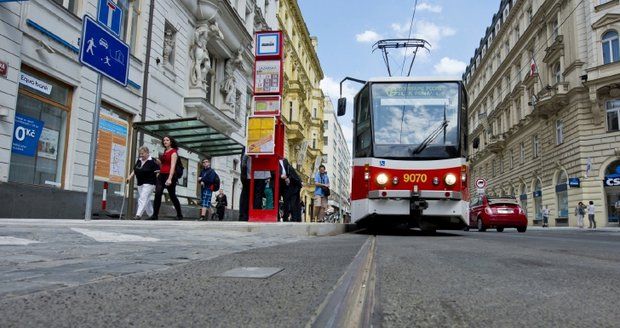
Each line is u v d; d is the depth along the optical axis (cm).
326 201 1357
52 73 1041
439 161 955
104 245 445
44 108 1042
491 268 339
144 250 412
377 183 955
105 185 1087
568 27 2728
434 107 1001
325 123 8719
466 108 1023
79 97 1132
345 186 12006
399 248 530
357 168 1027
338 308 178
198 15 1806
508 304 205
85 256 354
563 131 2803
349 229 1268
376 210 952
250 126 938
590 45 2533
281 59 935
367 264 339
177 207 970
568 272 322
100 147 1223
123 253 383
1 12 898
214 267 300
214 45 1955
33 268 279
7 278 236
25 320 149
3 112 901
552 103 2814
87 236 522
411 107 1002
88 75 1165
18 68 944
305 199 4472
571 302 212
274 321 155
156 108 1511
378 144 977
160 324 150
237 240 602
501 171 4319
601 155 2480
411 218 992
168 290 211
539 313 188
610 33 2456
